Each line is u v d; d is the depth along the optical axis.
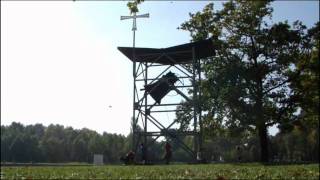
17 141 158.25
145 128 41.28
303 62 40.72
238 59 40.31
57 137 189.38
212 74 39.22
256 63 39.91
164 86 41.41
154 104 41.47
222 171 15.65
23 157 157.50
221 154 105.81
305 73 41.03
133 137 40.94
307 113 41.53
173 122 40.75
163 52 40.72
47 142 163.00
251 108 38.38
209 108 39.25
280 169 17.14
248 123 38.53
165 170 16.28
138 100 41.53
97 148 157.00
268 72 38.84
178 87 41.16
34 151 159.50
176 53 40.53
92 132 191.50
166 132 40.75
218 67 39.97
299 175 13.94
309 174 14.30
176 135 40.66
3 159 156.25
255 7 39.78
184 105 40.69
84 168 18.64
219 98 38.56
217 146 104.75
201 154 39.72
